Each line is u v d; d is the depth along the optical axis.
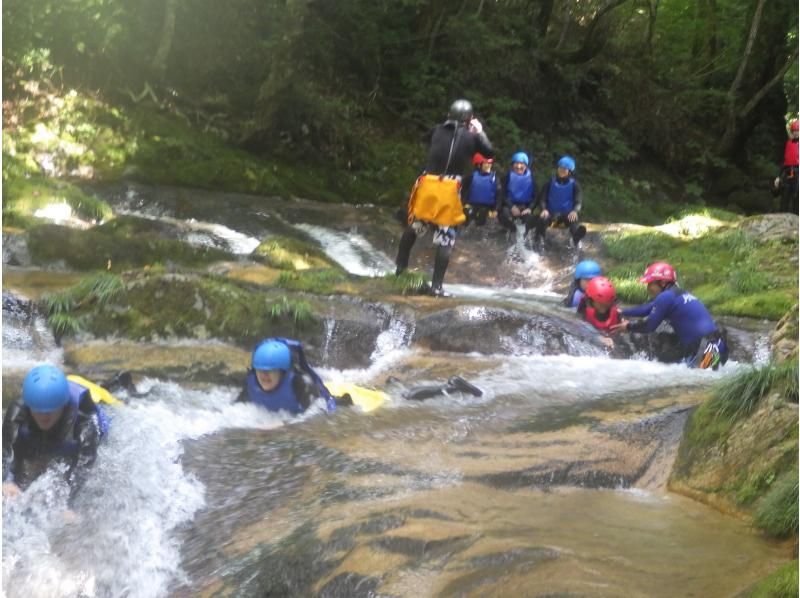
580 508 4.58
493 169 12.91
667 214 20.17
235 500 4.64
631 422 5.52
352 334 7.68
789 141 15.46
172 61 15.46
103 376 6.32
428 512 4.36
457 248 12.45
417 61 18.88
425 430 5.70
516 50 20.34
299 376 5.95
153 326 7.25
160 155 13.37
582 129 21.11
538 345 7.97
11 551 4.14
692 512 4.61
